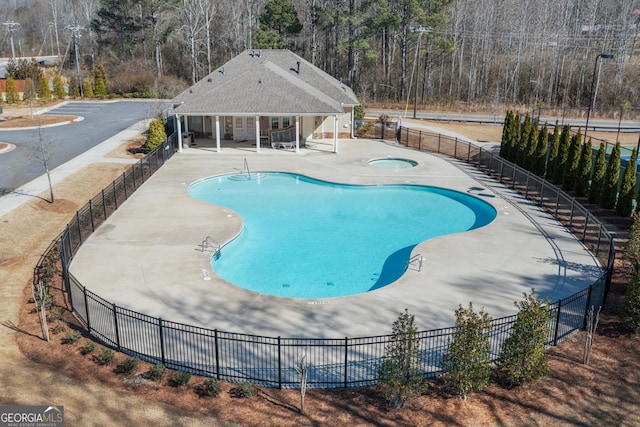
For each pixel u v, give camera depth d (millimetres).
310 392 11562
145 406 10961
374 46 77938
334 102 38719
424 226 23844
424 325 14414
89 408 10812
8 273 17828
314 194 28453
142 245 19953
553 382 11805
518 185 29344
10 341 13469
